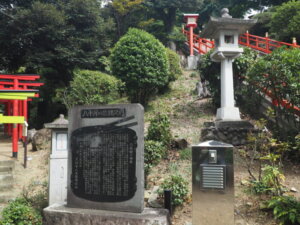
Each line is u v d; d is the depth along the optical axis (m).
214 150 3.59
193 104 11.05
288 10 16.02
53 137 5.01
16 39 14.99
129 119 4.10
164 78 11.23
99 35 17.84
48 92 16.72
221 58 7.96
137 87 11.01
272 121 7.77
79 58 16.16
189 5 21.98
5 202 5.59
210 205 3.55
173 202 4.45
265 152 5.80
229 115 7.57
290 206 3.80
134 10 21.59
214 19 7.49
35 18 14.92
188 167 5.92
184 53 21.67
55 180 4.91
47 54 15.23
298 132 6.34
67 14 16.67
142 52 10.75
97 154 4.19
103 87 11.57
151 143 5.65
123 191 4.00
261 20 21.03
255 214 4.08
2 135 13.80
